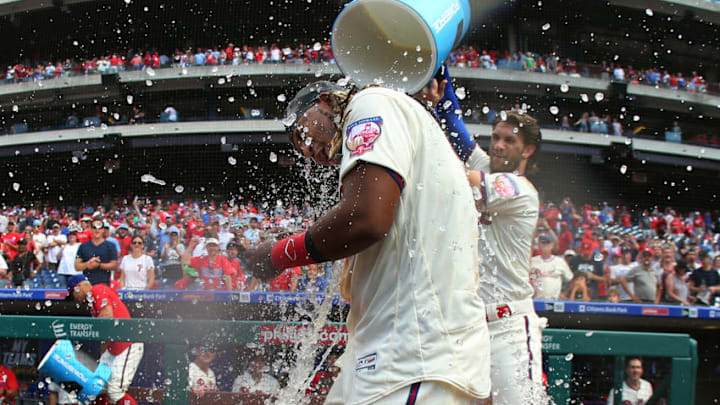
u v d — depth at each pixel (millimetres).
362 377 1219
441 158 1301
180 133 22297
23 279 8914
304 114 1442
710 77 28219
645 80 25281
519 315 2152
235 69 22094
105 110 24078
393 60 1481
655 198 24000
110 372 2410
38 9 25078
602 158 23484
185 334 2096
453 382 1162
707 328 5012
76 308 4820
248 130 21781
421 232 1238
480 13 25375
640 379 2258
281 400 1880
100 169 22766
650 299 7113
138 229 9023
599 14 26266
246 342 2045
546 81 23156
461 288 1252
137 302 4914
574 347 2082
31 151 23297
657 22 26672
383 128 1215
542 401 2068
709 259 7785
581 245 9328
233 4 24062
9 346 2672
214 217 9031
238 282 6281
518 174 2404
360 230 1154
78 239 8344
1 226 12039
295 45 23281
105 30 25406
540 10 25844
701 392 4621
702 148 23906
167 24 24500
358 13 1459
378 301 1241
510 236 2172
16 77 24547
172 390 2107
